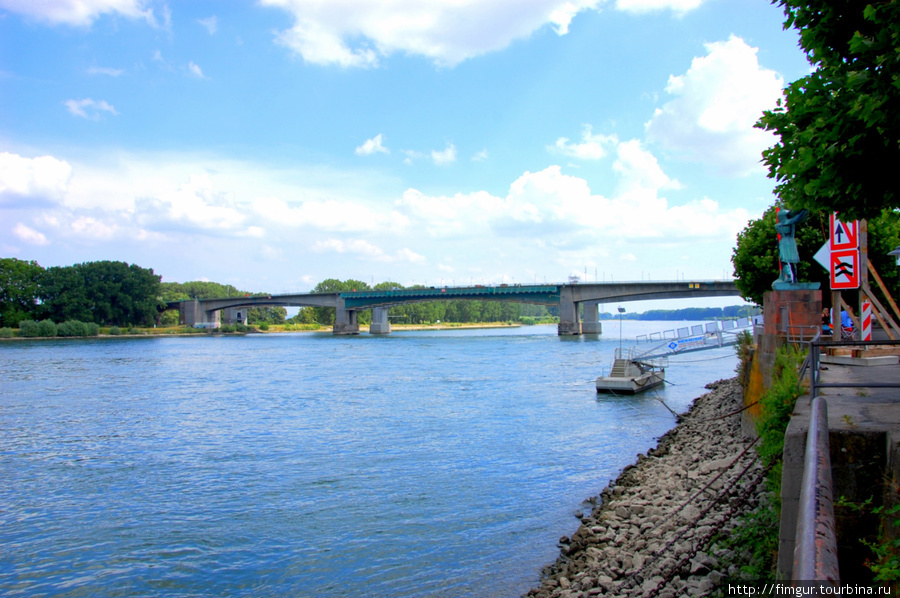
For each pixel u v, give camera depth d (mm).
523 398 46531
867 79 8859
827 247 21188
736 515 14125
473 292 141500
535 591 14172
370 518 20438
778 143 11344
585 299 132250
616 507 19141
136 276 178625
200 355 99750
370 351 105312
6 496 23766
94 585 16125
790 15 11086
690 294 122875
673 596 11609
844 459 7887
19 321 154000
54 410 44250
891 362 17844
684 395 47781
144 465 28219
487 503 21688
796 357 16016
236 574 16547
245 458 29125
